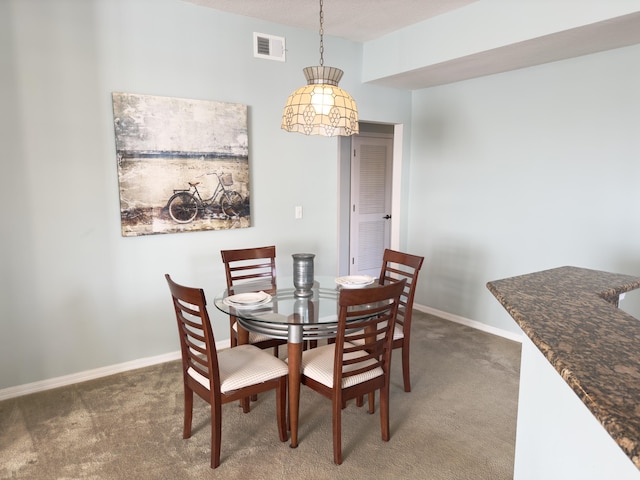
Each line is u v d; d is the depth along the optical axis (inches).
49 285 110.2
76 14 106.6
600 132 123.4
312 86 87.6
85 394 110.1
